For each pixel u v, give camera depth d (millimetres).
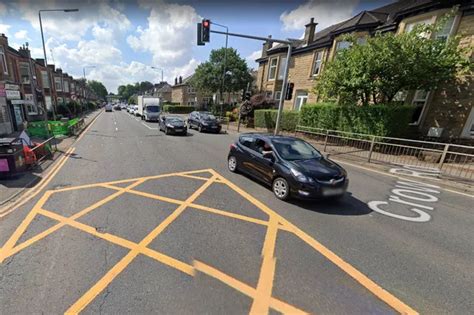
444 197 6117
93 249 3420
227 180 6789
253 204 5199
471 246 3877
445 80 10633
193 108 49219
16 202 4973
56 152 9969
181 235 3867
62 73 41219
